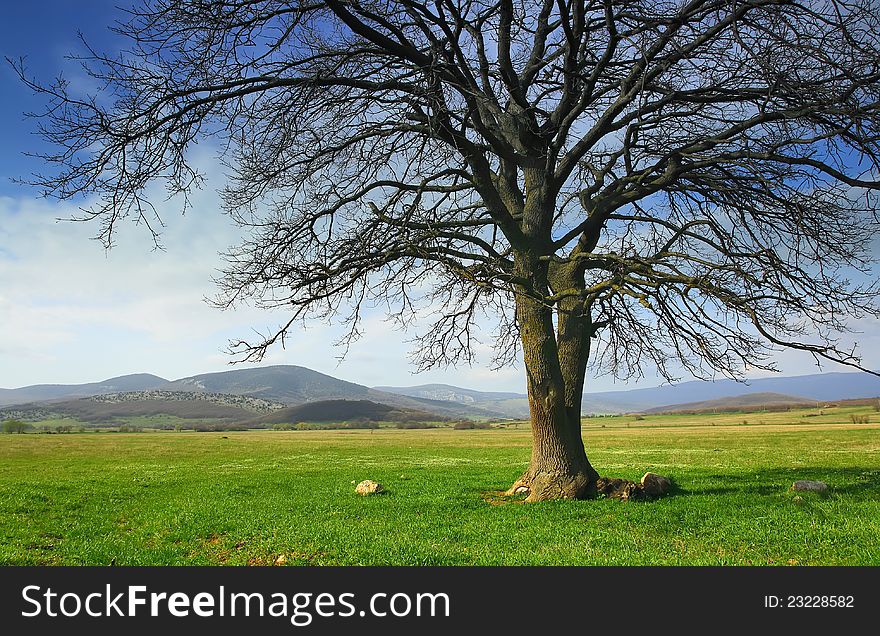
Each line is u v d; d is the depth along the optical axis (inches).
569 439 595.2
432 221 552.7
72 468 1312.7
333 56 503.5
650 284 487.8
